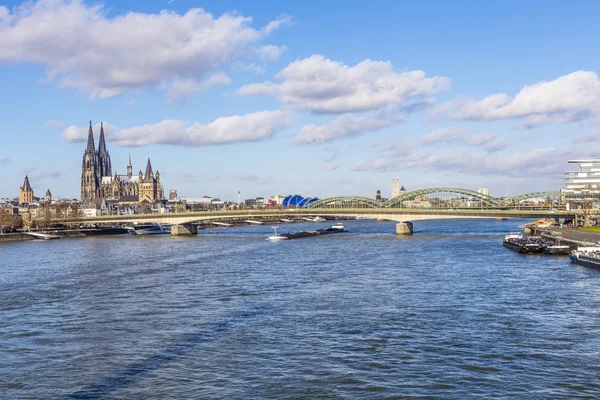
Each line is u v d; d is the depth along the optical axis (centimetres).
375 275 12238
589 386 5456
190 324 7994
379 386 5525
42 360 6550
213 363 6291
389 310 8556
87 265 15738
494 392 5347
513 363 6081
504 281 11038
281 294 10106
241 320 8150
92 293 10675
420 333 7238
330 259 15862
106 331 7731
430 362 6150
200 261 16125
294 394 5397
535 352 6419
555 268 12925
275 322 7975
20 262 17200
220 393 5466
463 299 9275
